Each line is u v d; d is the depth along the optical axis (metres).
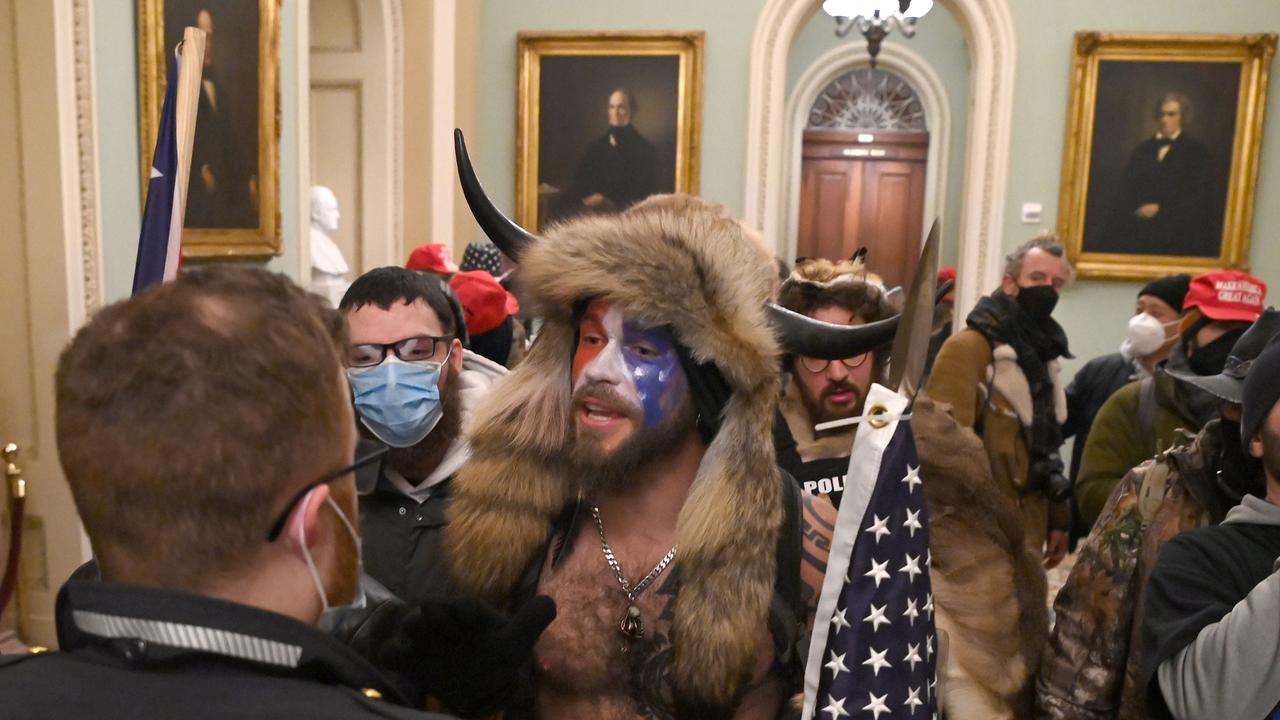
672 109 6.67
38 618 3.14
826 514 1.26
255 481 0.73
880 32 6.44
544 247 1.17
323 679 0.78
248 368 0.72
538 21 6.77
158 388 0.71
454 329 1.69
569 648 1.17
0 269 3.06
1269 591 1.25
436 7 5.79
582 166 6.78
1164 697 1.36
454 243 6.34
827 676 1.12
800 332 1.22
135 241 3.35
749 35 6.59
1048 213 6.43
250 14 3.93
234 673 0.72
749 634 1.09
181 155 1.57
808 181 10.62
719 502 1.11
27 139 3.00
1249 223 6.22
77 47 3.01
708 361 1.13
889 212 10.55
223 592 0.76
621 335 1.13
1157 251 6.33
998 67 6.33
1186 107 6.21
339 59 5.66
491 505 1.21
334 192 5.77
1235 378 1.53
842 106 10.55
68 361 0.75
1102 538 1.64
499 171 6.91
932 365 3.15
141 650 0.72
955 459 1.69
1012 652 1.59
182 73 1.59
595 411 1.14
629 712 1.15
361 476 1.54
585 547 1.22
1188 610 1.36
